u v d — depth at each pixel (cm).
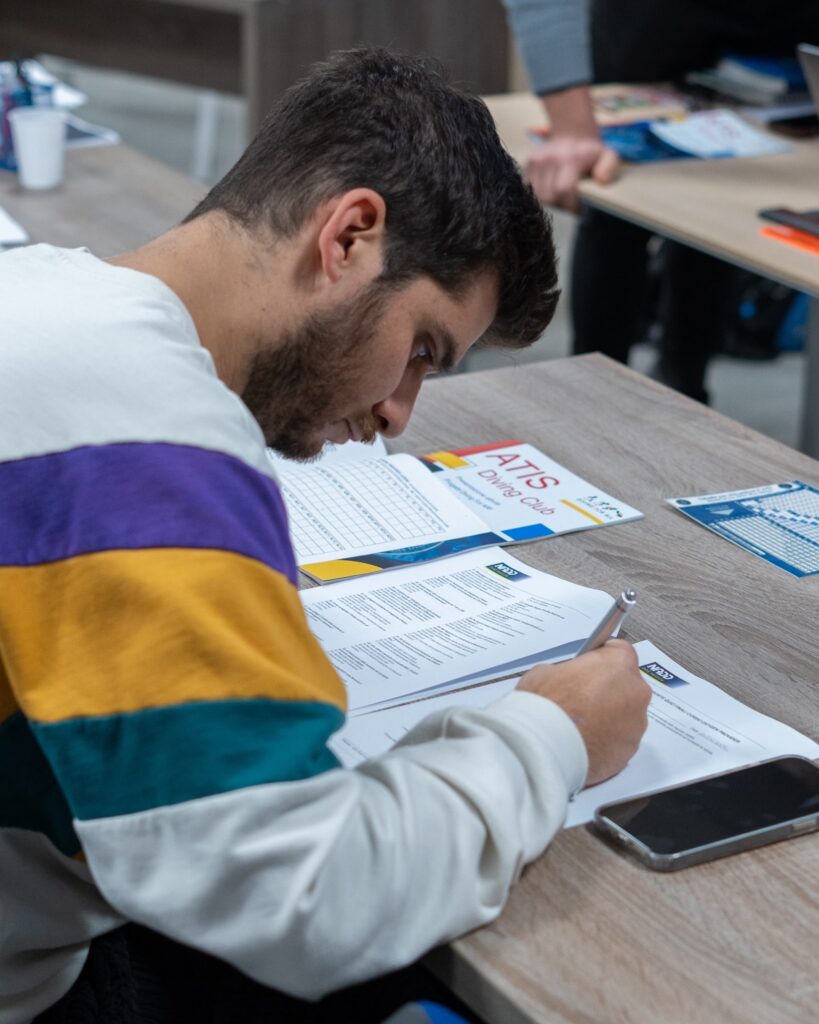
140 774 77
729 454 158
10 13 465
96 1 456
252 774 77
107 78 747
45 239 233
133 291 90
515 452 156
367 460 151
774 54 301
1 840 91
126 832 78
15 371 83
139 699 77
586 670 99
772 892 87
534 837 86
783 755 100
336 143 96
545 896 86
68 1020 101
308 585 125
